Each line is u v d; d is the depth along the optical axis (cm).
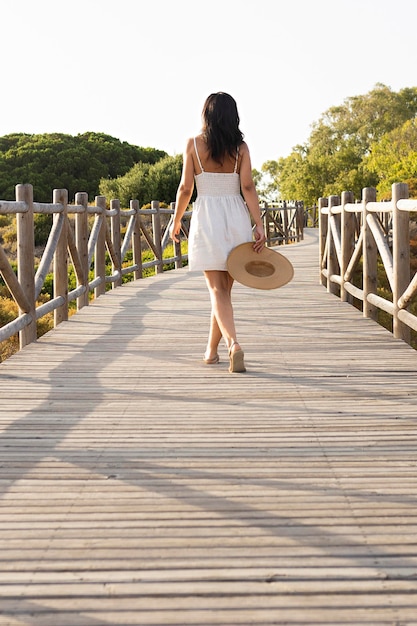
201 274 1150
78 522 231
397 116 7281
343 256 775
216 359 472
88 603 185
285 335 576
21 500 248
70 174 5222
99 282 840
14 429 330
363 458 287
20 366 466
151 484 262
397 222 544
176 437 317
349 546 213
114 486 261
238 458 289
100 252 876
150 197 3944
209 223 420
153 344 543
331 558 206
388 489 256
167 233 1300
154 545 215
